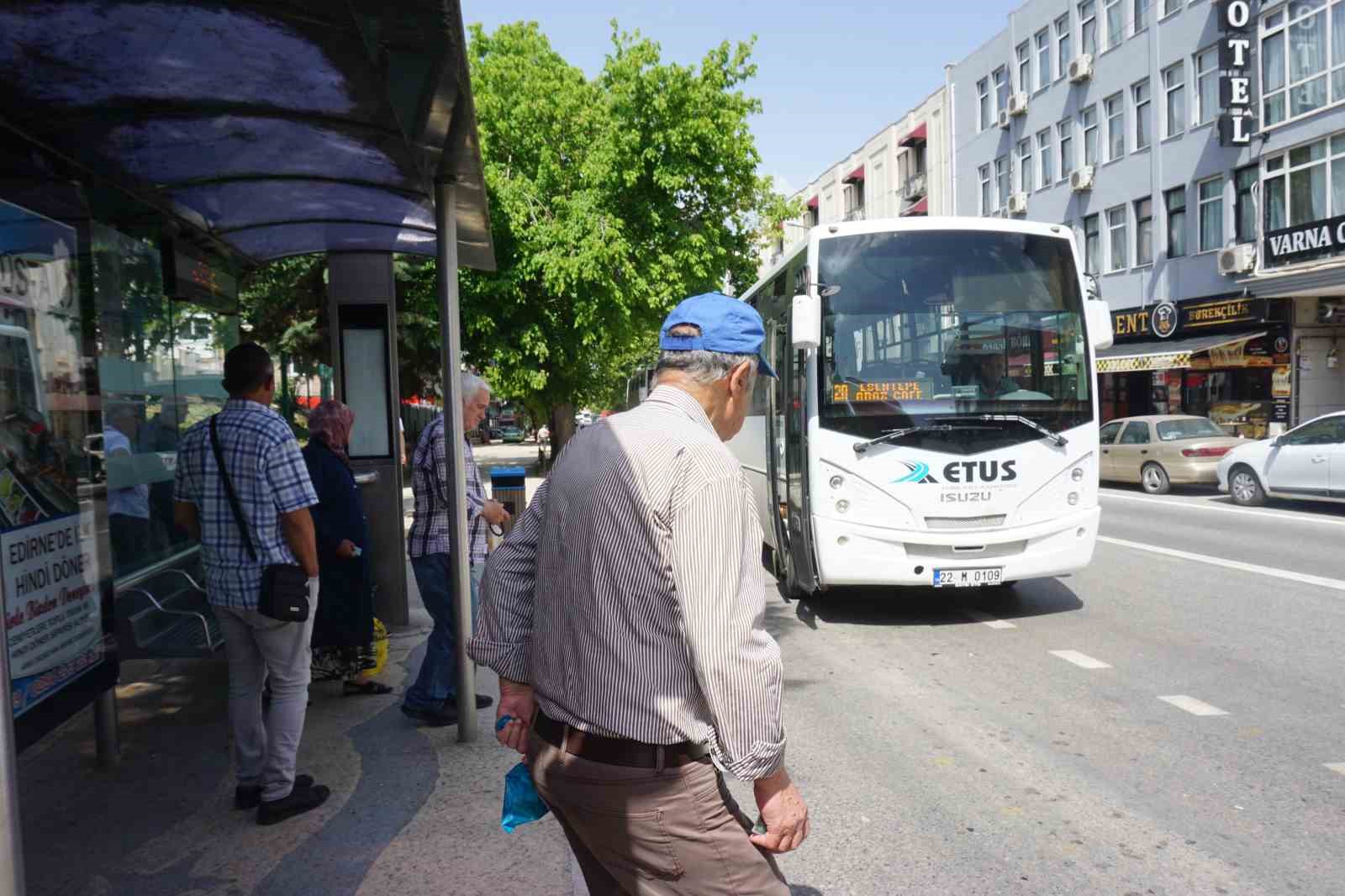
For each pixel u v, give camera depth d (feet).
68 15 11.03
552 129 69.41
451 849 12.97
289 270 61.72
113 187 17.17
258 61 12.20
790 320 28.73
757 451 37.58
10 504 12.77
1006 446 26.22
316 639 18.62
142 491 21.13
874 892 11.78
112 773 15.99
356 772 15.83
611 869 7.25
